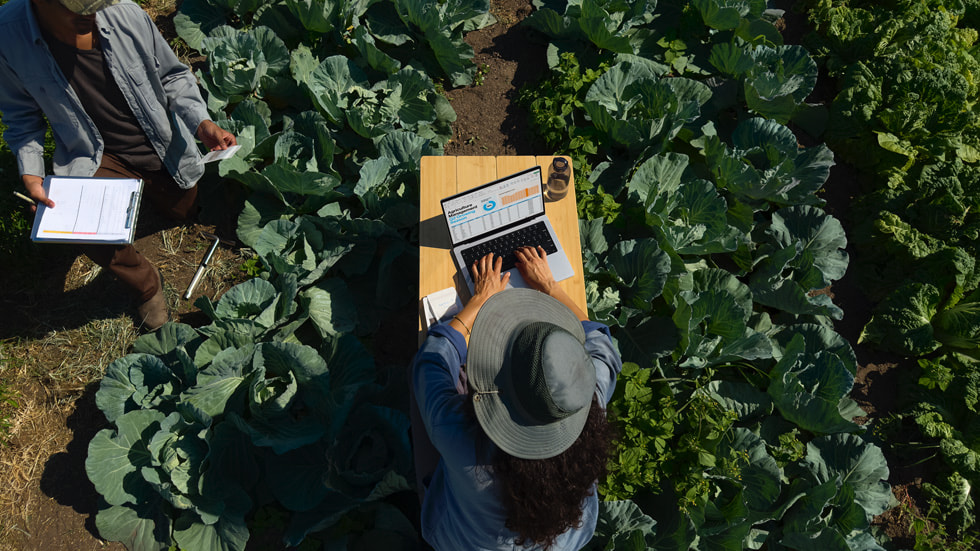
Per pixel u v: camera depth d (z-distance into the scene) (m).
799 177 4.66
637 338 4.06
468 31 5.37
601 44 5.01
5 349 4.02
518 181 3.33
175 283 4.30
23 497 3.69
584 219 4.36
